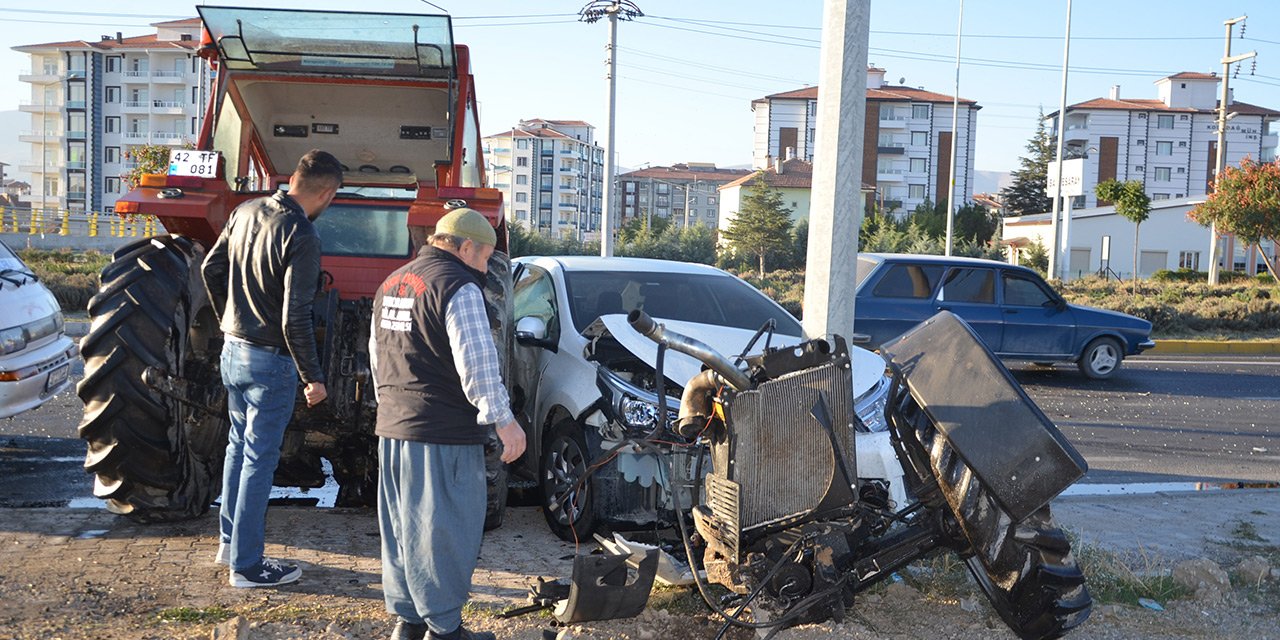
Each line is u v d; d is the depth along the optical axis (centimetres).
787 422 387
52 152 11525
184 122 11356
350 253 595
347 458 593
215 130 717
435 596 357
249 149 801
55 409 908
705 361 386
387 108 814
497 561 511
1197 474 834
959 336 396
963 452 374
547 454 579
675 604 444
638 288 657
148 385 500
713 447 405
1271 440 1014
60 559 472
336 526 558
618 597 387
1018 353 1362
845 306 557
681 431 402
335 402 528
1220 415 1161
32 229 4825
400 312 358
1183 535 618
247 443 438
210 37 690
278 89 787
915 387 394
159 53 11306
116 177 11494
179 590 435
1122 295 2866
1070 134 11138
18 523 533
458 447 357
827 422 389
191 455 544
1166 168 11188
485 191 534
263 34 685
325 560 491
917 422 403
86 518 550
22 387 648
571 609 385
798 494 389
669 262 725
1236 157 11225
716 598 447
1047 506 389
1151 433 1027
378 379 366
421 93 790
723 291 680
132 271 515
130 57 11356
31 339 665
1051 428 368
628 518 518
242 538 439
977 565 421
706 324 623
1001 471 369
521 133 17275
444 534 355
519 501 655
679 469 493
